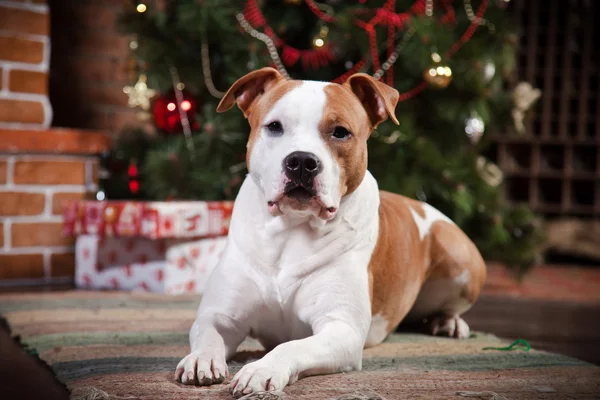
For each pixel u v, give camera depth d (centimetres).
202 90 332
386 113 154
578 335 224
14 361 159
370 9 300
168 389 123
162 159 303
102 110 386
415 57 284
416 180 297
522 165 583
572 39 573
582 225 543
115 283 291
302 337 149
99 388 125
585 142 569
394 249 166
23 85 315
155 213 269
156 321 211
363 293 146
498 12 315
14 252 311
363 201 151
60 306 238
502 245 334
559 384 139
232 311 145
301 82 144
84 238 297
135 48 313
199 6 293
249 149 144
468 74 302
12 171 309
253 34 305
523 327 239
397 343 182
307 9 329
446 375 143
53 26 371
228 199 314
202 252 290
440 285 191
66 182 323
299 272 143
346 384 129
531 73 571
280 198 133
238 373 119
